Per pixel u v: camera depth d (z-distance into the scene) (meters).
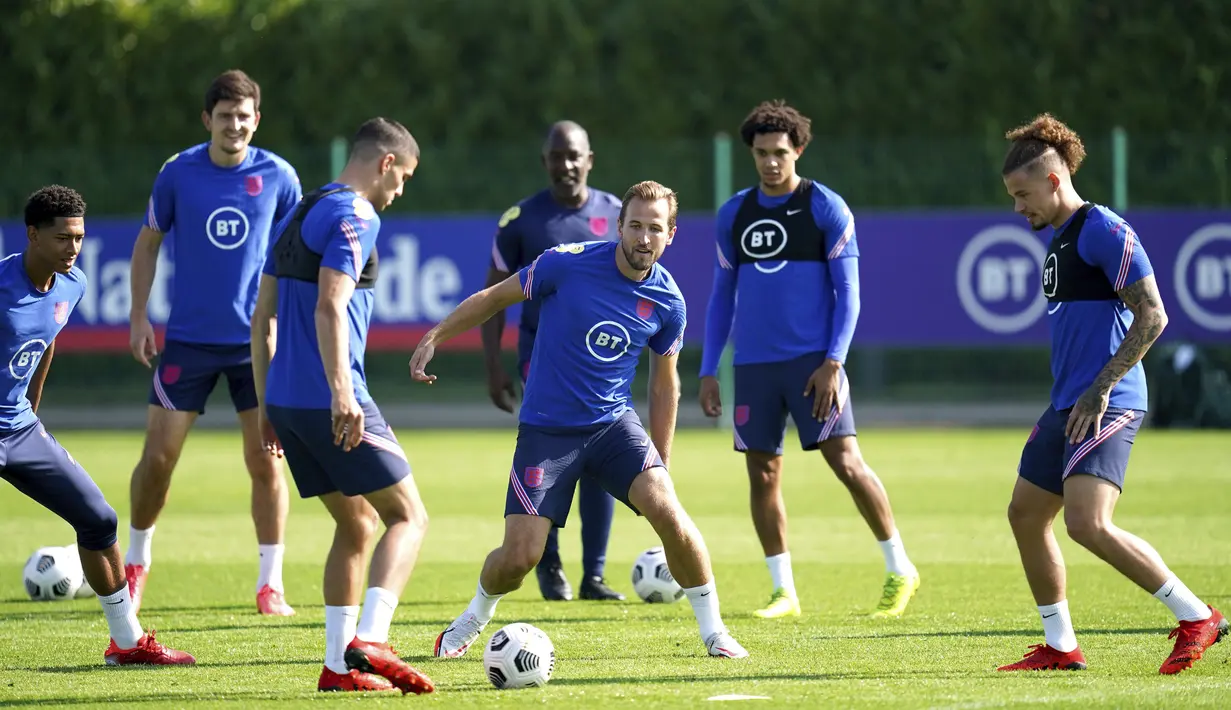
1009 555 34.56
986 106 82.81
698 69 84.88
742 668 21.05
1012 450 58.78
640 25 85.12
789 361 27.20
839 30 83.88
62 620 26.53
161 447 27.25
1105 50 82.06
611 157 76.81
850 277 27.12
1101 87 82.00
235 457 59.03
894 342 66.50
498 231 31.00
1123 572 20.28
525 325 30.64
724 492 47.56
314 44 86.88
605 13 86.06
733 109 84.62
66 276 20.97
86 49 87.69
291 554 36.09
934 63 83.62
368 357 79.56
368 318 20.44
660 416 22.39
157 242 28.08
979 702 18.25
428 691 19.14
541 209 30.77
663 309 21.34
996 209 73.50
